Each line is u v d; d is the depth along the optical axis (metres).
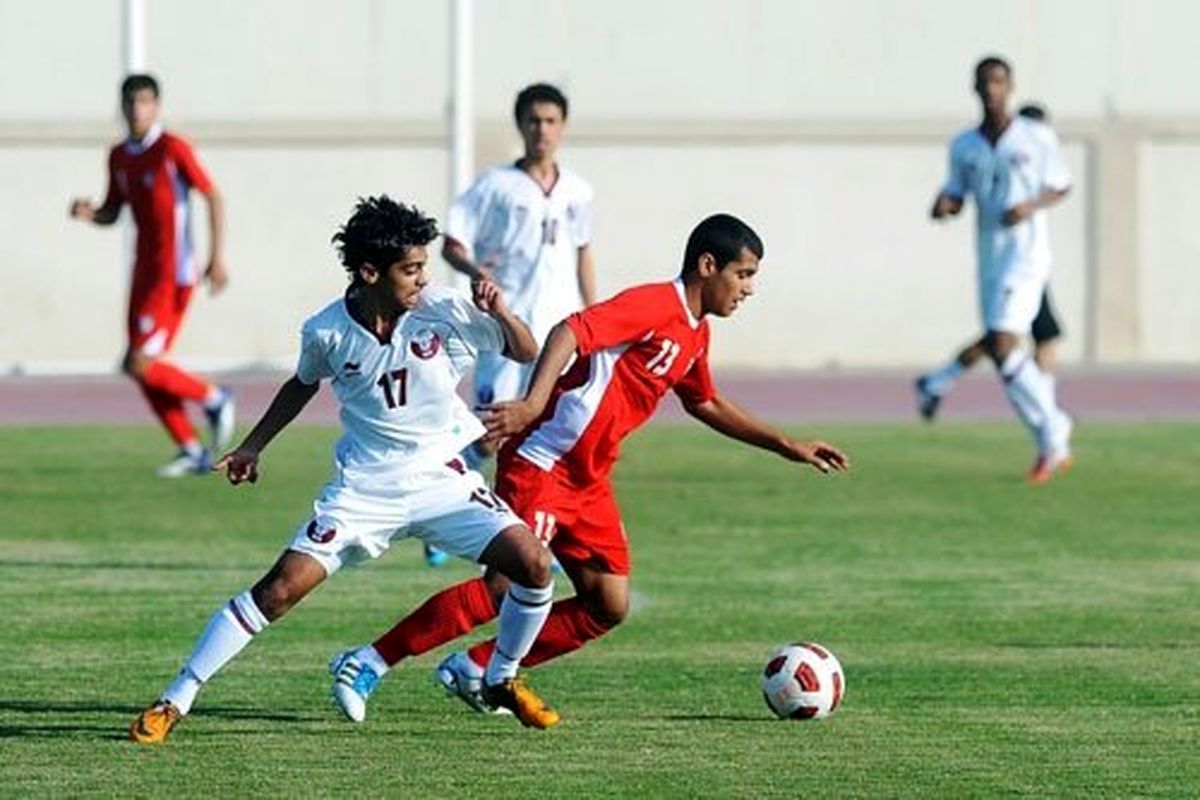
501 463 35.50
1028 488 68.38
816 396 99.00
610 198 116.06
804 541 57.56
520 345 33.16
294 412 33.84
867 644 43.38
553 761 33.03
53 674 39.59
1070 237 117.44
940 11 115.81
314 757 33.16
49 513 61.97
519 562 33.22
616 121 115.25
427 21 114.00
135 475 70.56
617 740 34.53
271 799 30.59
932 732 35.28
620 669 40.66
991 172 68.88
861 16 115.75
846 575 51.97
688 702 37.66
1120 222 117.12
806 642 43.47
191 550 55.41
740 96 115.88
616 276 116.31
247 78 113.62
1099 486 68.81
